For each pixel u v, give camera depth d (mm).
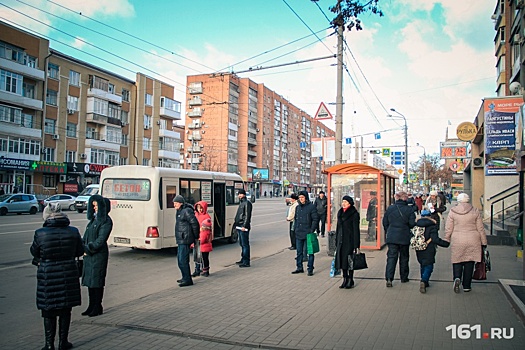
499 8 27625
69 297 4938
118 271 10477
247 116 79438
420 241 7609
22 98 37781
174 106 58500
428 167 60688
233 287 8312
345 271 8039
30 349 5078
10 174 38125
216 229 15070
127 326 5820
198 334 5441
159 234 12234
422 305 6789
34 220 23312
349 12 8125
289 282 8750
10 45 37281
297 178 102188
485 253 7727
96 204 6344
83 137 45375
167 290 8094
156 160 55625
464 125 19172
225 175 15727
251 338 5277
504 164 17234
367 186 13648
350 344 5043
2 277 9289
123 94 51375
